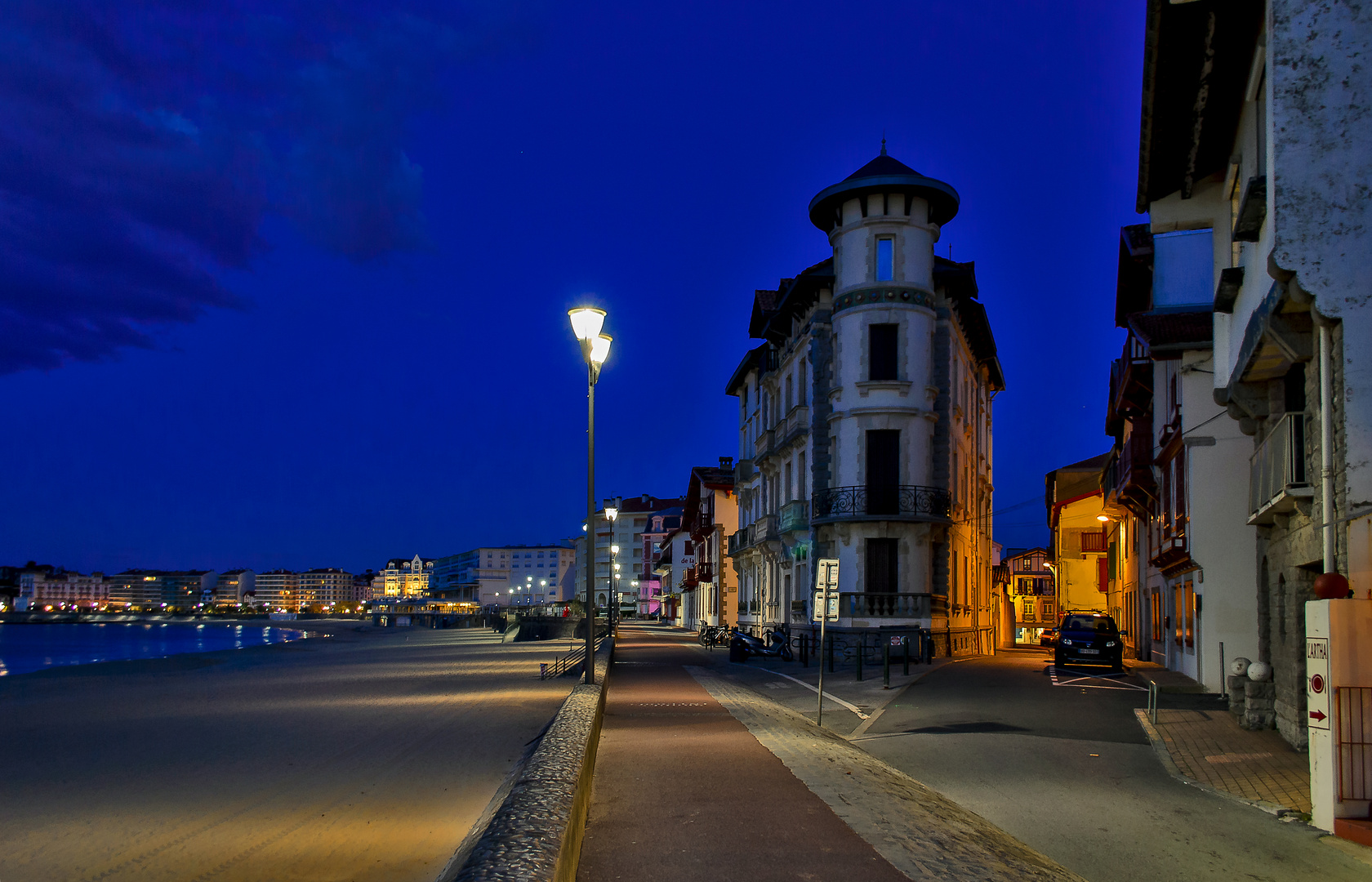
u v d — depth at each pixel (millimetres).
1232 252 14695
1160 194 16047
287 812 12352
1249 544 21031
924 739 14500
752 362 49844
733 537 53656
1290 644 12938
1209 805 9836
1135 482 28469
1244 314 13203
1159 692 20719
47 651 89688
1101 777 11430
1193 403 21688
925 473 33281
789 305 38906
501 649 60344
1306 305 10266
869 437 33500
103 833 11250
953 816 8320
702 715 16453
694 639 60062
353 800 13094
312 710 24828
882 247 33906
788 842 6750
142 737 19859
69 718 24203
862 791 9023
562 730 9062
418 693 29469
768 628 37688
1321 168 10070
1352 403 9727
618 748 12078
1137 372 27016
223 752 17578
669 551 109375
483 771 15258
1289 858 7809
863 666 30188
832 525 33625
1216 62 12492
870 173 33875
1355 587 9469
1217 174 15305
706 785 9242
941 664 30141
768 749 11992
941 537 33469
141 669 48500
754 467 50219
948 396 34250
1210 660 21062
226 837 11031
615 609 76812
